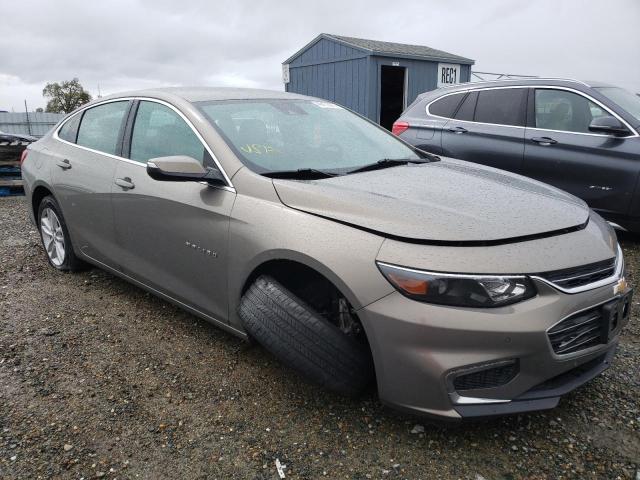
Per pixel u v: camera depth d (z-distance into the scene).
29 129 27.75
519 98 5.64
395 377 2.14
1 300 3.88
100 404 2.59
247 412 2.51
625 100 5.28
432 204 2.37
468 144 5.84
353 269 2.19
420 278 2.06
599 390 2.66
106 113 3.85
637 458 2.17
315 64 14.12
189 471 2.14
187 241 2.92
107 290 4.04
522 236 2.19
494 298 2.03
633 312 3.58
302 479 2.09
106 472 2.13
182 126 3.10
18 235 5.89
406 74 13.49
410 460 2.18
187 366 2.93
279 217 2.48
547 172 5.32
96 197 3.61
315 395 2.63
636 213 4.86
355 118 3.73
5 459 2.20
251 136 2.99
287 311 2.38
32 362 2.98
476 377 2.08
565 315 2.10
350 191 2.48
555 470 2.12
